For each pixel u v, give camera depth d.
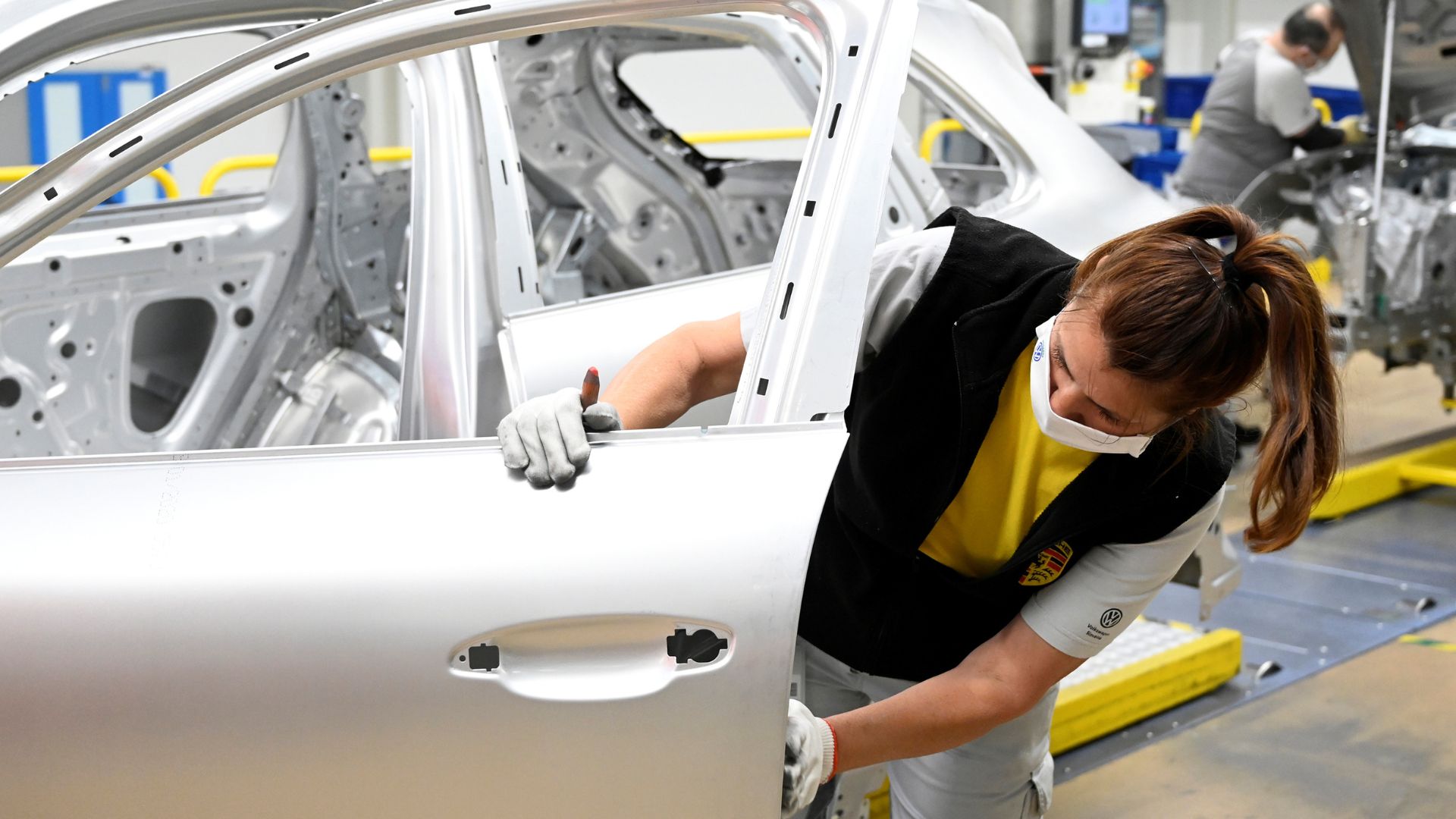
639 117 3.16
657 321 2.08
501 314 1.92
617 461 1.20
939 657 1.55
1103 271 1.18
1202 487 1.33
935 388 1.39
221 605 1.12
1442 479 5.04
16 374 2.24
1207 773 2.98
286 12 1.82
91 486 1.19
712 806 1.15
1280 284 1.11
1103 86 9.35
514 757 1.13
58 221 1.31
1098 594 1.40
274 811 1.13
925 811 1.73
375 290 2.73
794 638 1.14
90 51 1.75
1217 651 3.45
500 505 1.17
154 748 1.12
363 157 2.66
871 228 1.28
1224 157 6.17
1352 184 5.43
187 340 2.63
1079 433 1.23
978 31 2.77
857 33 1.40
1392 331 5.18
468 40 1.35
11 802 1.12
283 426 2.58
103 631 1.12
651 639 1.14
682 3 1.38
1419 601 4.08
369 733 1.12
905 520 1.42
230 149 7.48
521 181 2.13
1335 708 3.34
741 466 1.19
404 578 1.13
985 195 3.57
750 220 3.39
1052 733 2.97
